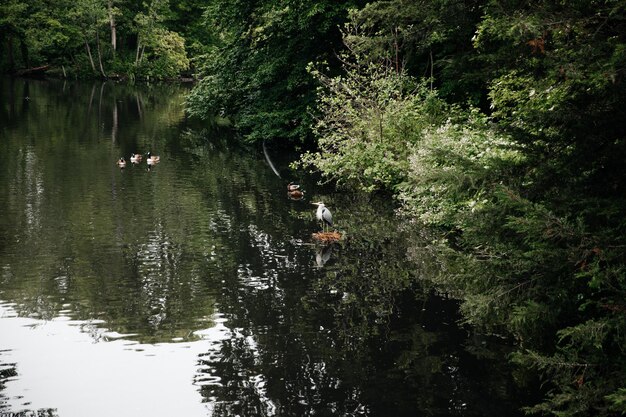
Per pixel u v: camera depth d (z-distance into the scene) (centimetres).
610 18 637
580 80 623
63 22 6919
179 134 3131
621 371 596
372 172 1814
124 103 4600
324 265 1191
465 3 951
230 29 3175
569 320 792
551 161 688
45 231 1380
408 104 1852
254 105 3022
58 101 4503
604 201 618
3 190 1761
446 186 711
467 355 824
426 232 1413
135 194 1769
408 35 1201
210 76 3241
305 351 841
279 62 2717
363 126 1909
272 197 1786
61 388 748
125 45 7644
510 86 1270
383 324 925
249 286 1080
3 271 1130
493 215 685
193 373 783
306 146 2819
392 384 754
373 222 1509
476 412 689
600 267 608
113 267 1166
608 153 645
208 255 1248
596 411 641
